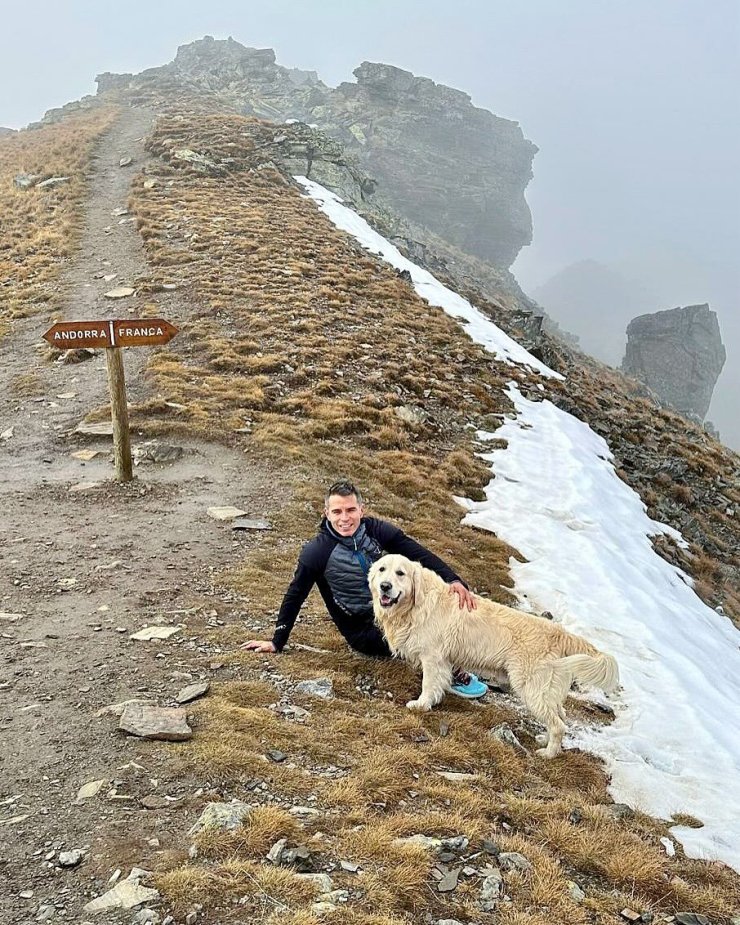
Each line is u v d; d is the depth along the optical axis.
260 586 4.41
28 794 2.57
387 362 10.09
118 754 2.77
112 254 14.26
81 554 4.70
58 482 6.00
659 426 13.95
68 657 3.47
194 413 7.49
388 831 2.54
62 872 2.26
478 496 7.35
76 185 19.08
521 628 3.43
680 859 2.97
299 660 3.63
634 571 6.52
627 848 2.82
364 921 2.14
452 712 3.48
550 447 9.15
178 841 2.38
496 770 3.16
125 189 19.11
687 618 6.06
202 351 9.53
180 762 2.72
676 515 9.52
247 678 3.40
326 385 8.70
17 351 10.00
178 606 4.06
